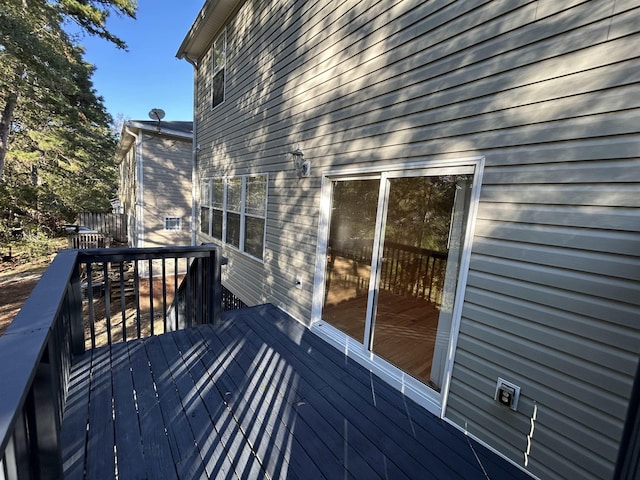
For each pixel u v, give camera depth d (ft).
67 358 7.11
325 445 5.68
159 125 29.86
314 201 11.03
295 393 7.18
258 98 14.84
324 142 10.49
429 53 7.00
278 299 13.42
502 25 5.69
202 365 8.21
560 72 4.96
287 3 12.31
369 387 7.59
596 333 4.63
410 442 5.89
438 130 6.86
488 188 5.93
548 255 5.12
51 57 27.02
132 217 38.78
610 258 4.50
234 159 17.78
